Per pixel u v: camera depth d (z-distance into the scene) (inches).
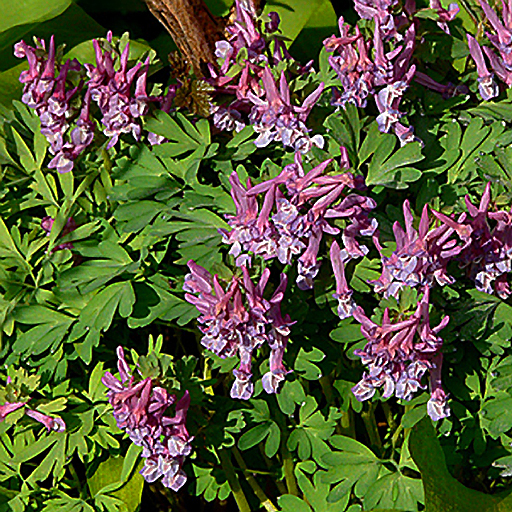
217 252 32.6
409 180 32.6
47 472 33.0
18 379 33.2
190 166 32.9
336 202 32.2
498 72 33.4
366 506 32.6
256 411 33.1
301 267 32.2
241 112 33.6
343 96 32.6
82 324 32.7
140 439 31.8
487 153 33.3
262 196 32.4
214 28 33.5
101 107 32.8
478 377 33.4
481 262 32.6
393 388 32.1
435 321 32.7
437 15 33.2
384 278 32.3
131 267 32.6
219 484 33.5
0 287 33.6
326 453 32.9
